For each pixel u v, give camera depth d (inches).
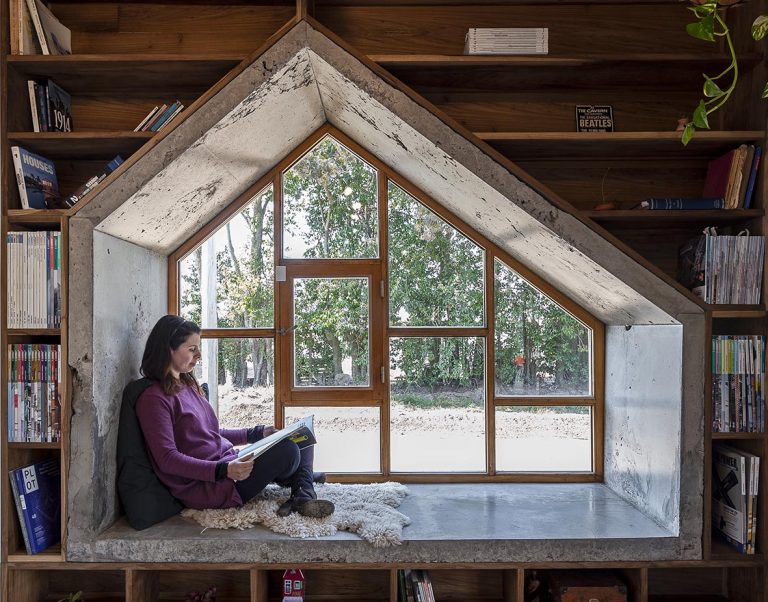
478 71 91.1
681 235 101.8
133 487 84.2
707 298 85.2
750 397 83.7
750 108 90.5
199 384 101.7
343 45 79.8
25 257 81.9
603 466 108.9
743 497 83.6
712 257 85.4
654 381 89.3
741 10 92.8
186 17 100.6
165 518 86.2
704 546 82.2
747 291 85.4
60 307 81.4
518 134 88.2
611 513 91.4
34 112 89.0
